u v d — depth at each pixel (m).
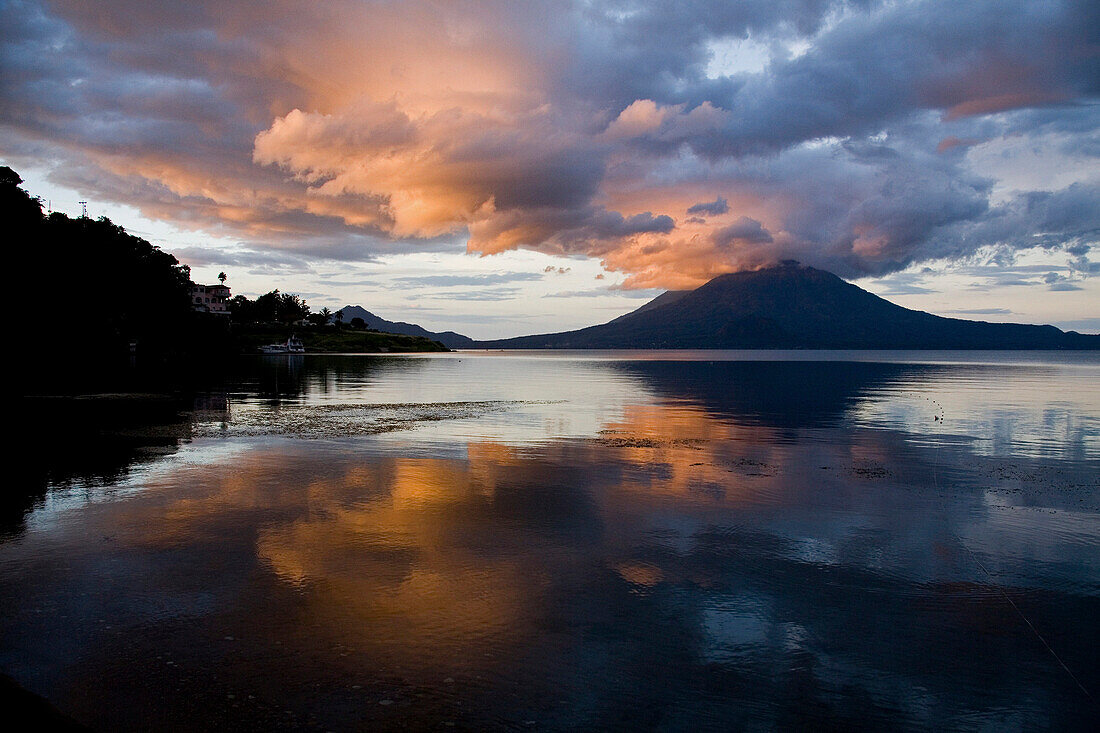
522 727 6.01
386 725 5.99
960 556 10.77
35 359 57.69
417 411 32.97
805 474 17.22
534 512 13.09
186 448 20.55
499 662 7.19
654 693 6.63
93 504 13.44
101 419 28.19
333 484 15.41
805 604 8.81
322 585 9.24
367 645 7.52
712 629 8.06
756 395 47.12
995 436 24.98
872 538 11.64
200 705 6.26
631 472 17.23
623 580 9.57
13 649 7.34
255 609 8.43
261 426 26.16
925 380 70.31
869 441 23.47
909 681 6.96
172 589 9.05
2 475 16.25
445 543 11.12
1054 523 12.69
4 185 59.16
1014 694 6.74
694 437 24.19
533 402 39.38
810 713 6.35
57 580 9.35
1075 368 112.12
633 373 88.19
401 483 15.59
